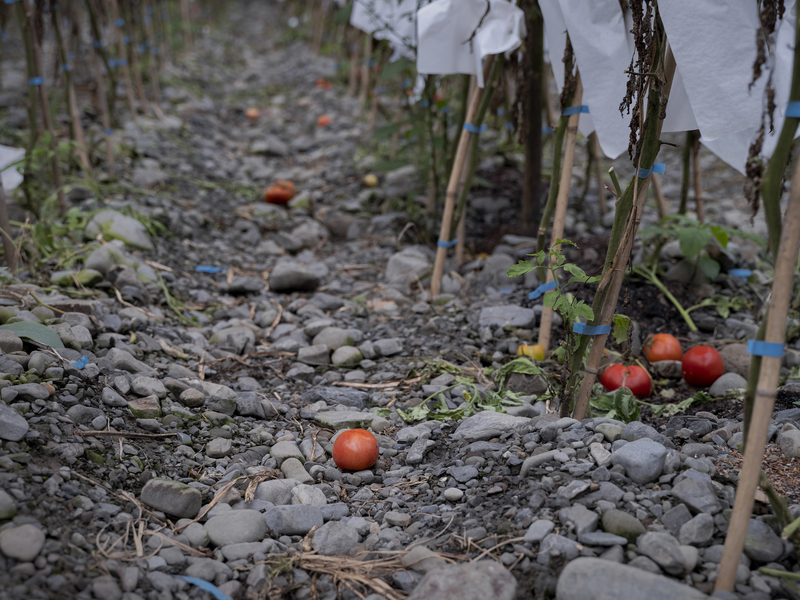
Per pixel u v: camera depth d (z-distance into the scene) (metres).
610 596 1.40
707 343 2.93
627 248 1.95
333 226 4.48
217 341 2.94
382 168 4.13
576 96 2.54
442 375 2.66
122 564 1.57
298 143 6.25
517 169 4.91
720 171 5.57
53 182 4.00
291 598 1.60
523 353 2.73
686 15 1.78
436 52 2.98
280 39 11.83
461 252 3.71
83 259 3.24
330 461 2.15
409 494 1.96
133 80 6.72
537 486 1.80
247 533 1.75
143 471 1.92
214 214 4.55
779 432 1.98
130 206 3.92
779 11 1.63
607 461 1.83
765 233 4.07
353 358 2.86
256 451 2.16
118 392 2.21
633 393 2.47
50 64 6.82
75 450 1.83
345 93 7.66
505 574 1.50
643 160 1.88
